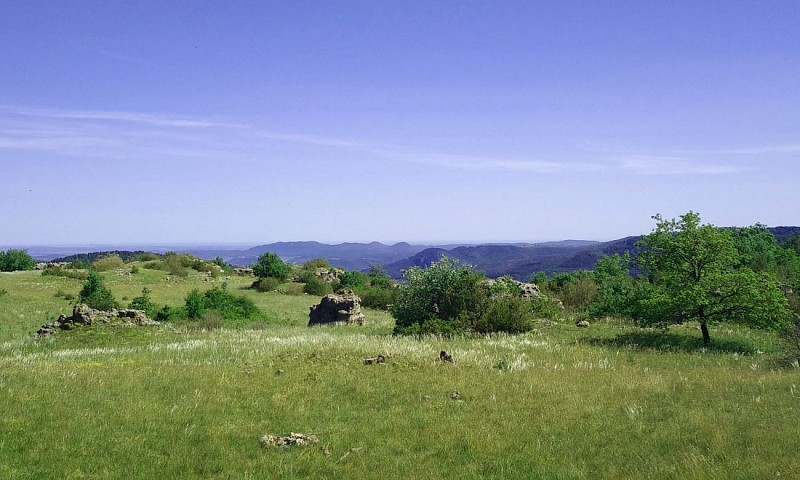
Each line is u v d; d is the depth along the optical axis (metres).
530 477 8.35
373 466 9.04
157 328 27.44
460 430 10.52
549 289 41.69
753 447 8.66
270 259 62.81
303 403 12.40
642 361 17.11
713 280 19.98
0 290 41.81
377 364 16.08
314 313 35.06
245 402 12.49
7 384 13.34
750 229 49.22
